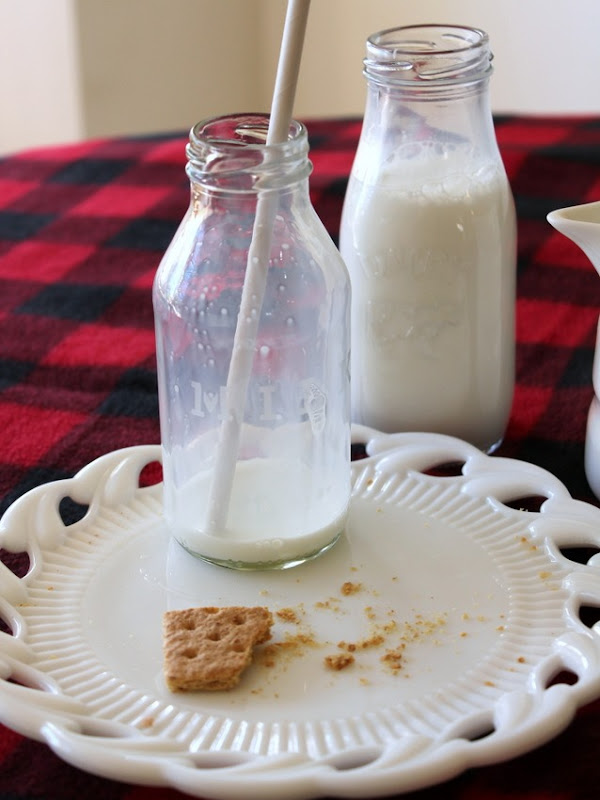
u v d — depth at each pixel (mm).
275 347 503
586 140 846
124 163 863
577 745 425
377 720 434
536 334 670
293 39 453
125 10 1252
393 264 550
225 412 481
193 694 445
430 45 556
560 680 455
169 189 825
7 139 1356
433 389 568
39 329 689
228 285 490
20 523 512
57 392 632
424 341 561
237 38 1370
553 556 501
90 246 770
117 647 466
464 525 523
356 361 577
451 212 543
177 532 507
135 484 546
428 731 427
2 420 609
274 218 469
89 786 420
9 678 450
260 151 460
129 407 618
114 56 1270
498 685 445
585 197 782
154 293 508
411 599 486
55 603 485
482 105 550
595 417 535
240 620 470
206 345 499
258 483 513
